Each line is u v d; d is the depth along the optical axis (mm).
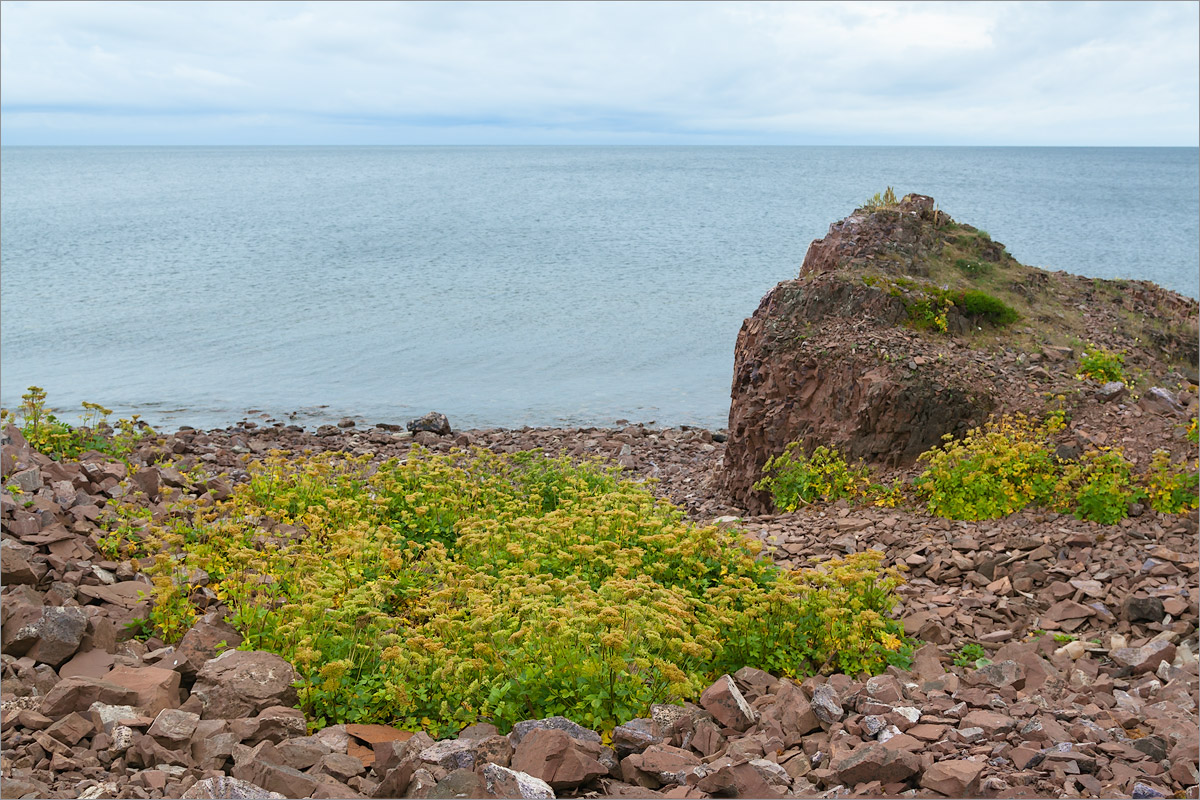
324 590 6621
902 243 16984
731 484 15125
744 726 6008
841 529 11531
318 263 51062
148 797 4699
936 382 13180
